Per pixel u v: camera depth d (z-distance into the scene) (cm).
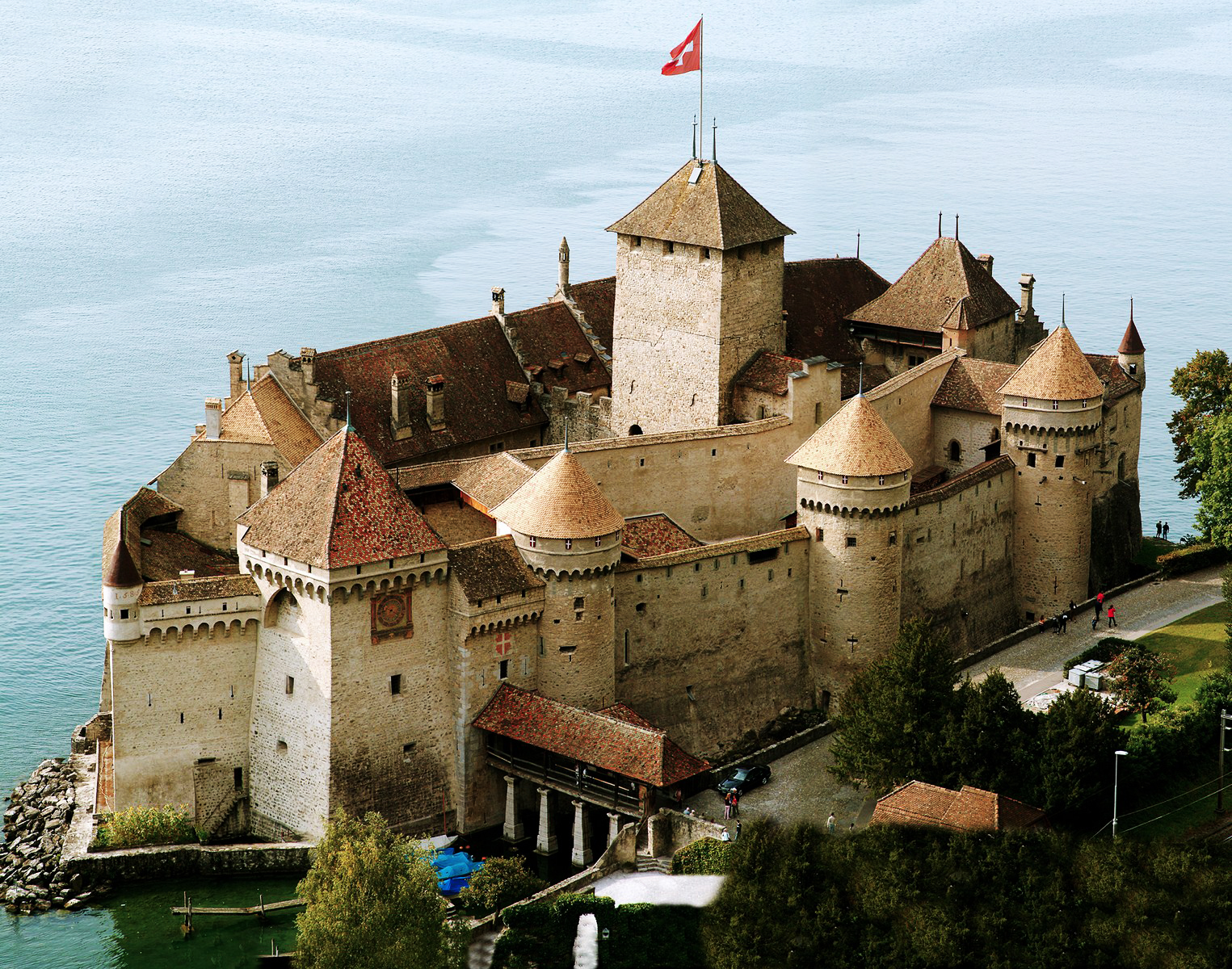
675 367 17688
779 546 15738
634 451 16275
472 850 14388
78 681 18550
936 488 16788
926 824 13025
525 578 14512
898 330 19150
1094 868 12900
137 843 14225
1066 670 15925
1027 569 17750
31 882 14150
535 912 12812
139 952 13325
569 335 18938
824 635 15975
